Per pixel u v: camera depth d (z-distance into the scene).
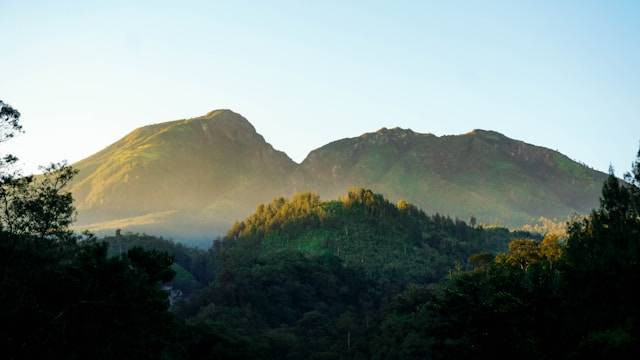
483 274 61.44
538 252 99.25
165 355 73.19
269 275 190.75
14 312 38.09
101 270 45.19
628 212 47.12
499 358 45.59
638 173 47.53
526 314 44.03
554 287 45.25
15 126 43.47
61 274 44.00
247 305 162.75
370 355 117.50
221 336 96.69
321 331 146.62
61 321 41.31
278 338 129.38
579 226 51.44
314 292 192.75
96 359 42.81
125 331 45.75
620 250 43.09
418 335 104.12
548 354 42.34
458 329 50.16
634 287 40.59
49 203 45.59
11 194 44.62
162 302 53.19
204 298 168.75
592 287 42.50
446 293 53.16
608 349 36.91
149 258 55.03
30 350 38.38
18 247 43.34
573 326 41.91
